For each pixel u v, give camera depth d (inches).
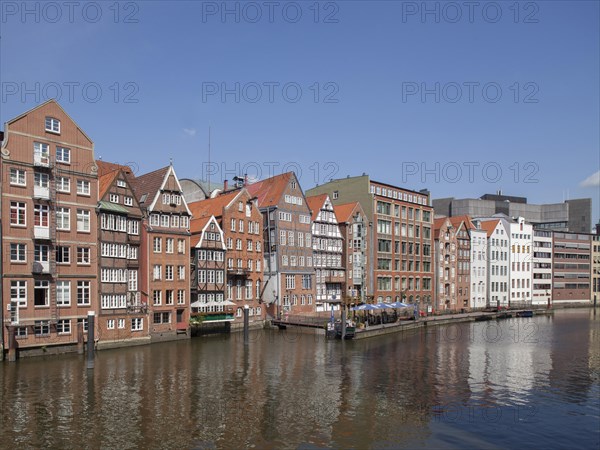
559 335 2704.2
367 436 1036.5
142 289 2153.1
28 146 1727.4
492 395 1358.3
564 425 1119.0
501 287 4717.0
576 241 5472.4
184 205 2345.0
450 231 4192.9
